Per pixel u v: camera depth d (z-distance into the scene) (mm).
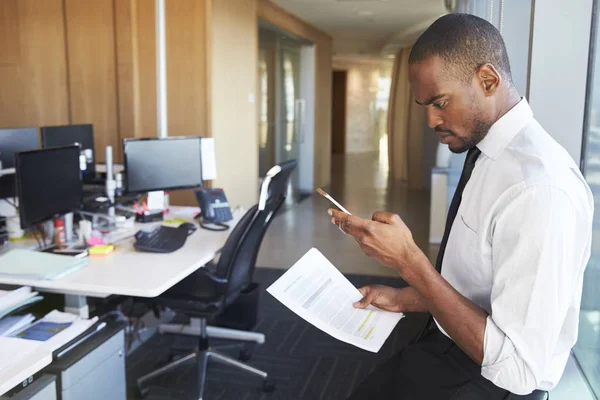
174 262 2570
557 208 1001
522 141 1094
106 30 5219
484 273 1150
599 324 2260
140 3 5148
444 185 5887
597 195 2055
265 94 7680
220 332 3553
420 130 10164
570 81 1922
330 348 3471
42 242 2900
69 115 5449
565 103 1935
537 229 1006
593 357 2211
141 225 3348
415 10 7465
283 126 8555
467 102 1079
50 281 2264
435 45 1065
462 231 1183
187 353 3217
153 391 2910
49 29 5359
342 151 17016
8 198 3057
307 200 8875
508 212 1050
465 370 1255
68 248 2762
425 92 1099
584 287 2279
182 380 3031
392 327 1377
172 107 5383
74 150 2918
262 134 7602
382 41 10914
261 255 5508
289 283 1410
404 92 11469
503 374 1048
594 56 1896
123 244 2891
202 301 2756
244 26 6180
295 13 7875
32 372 1604
